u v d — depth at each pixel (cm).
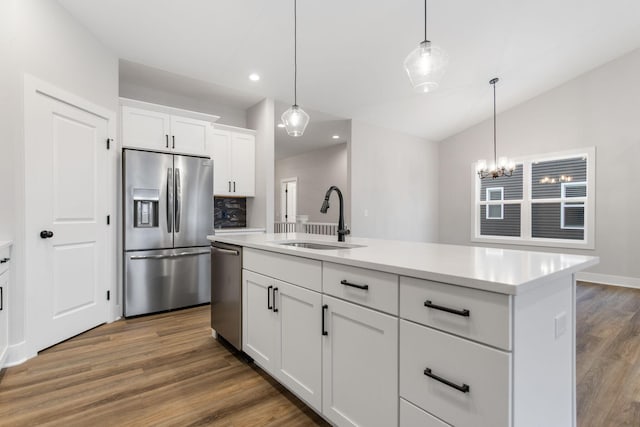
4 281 204
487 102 549
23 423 155
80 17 262
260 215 441
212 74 368
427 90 212
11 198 214
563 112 523
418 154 658
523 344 95
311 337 159
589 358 230
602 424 157
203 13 274
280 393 184
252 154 450
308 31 312
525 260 133
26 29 222
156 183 328
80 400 175
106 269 297
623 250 470
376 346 126
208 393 183
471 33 354
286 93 431
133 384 192
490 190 627
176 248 342
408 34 336
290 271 174
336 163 731
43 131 236
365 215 563
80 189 268
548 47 410
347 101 473
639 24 397
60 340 250
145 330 281
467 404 98
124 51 311
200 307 353
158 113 341
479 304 95
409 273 112
